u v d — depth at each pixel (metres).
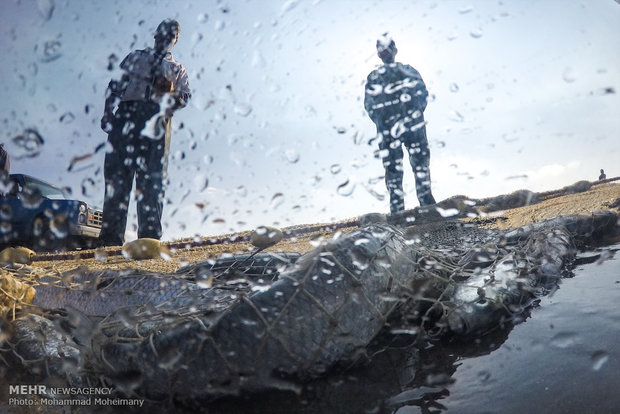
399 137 6.58
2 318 1.66
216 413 1.19
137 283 2.15
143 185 6.47
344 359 1.34
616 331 1.42
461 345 1.52
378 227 1.75
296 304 1.31
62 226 7.79
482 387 1.16
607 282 2.11
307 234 5.97
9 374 1.53
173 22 6.08
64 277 2.25
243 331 1.25
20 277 2.24
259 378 1.24
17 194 7.52
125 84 6.04
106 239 6.93
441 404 1.10
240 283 2.27
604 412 0.95
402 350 1.53
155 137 6.34
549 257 2.44
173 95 6.23
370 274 1.46
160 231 6.71
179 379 1.23
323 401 1.19
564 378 1.13
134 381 1.27
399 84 6.39
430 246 2.93
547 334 1.48
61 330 1.49
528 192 7.05
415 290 1.64
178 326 1.31
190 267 2.61
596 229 3.37
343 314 1.35
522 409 1.01
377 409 1.11
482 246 2.67
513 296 1.71
